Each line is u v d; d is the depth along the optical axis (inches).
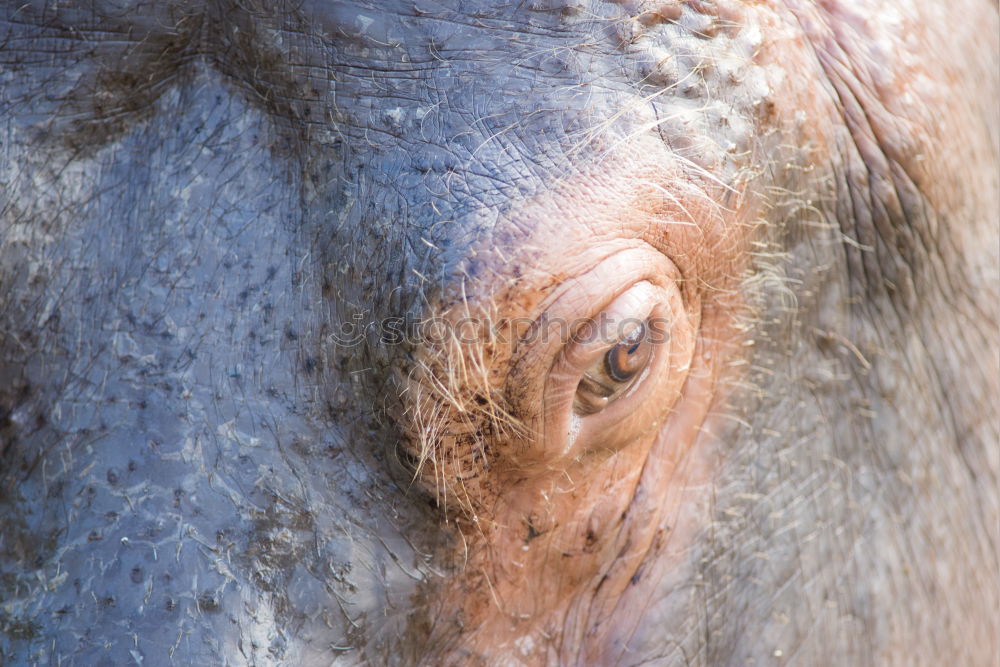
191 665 237.1
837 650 319.9
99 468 252.5
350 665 255.9
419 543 266.5
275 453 253.8
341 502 257.0
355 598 256.5
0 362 263.0
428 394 249.9
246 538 248.2
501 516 276.7
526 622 290.8
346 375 257.8
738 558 307.0
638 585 299.7
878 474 331.0
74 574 245.9
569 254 249.8
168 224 264.7
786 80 299.3
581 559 292.5
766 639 309.7
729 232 284.2
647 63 267.3
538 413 259.8
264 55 268.7
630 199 257.9
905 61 332.2
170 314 259.3
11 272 265.0
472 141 253.6
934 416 346.9
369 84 261.9
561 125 256.2
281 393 256.5
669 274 273.3
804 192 308.0
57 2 271.3
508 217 246.7
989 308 367.6
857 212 324.8
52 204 267.3
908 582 333.4
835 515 321.7
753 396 308.0
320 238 259.9
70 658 239.1
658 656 298.2
